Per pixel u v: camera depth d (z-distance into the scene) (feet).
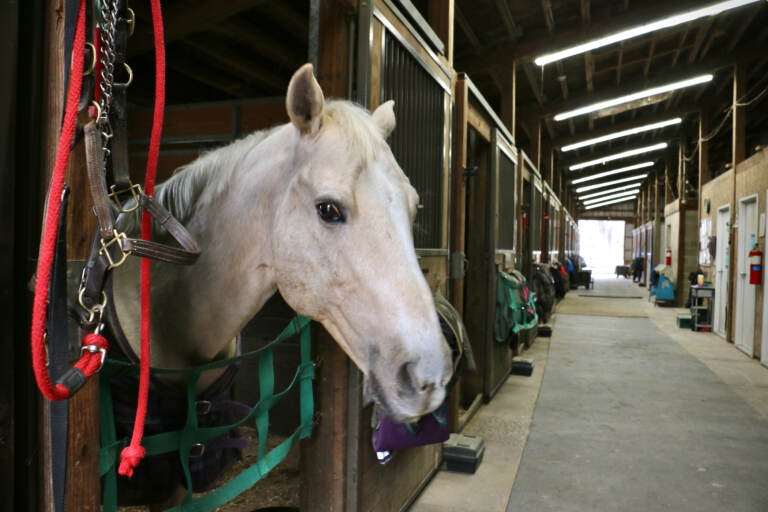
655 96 31.42
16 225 2.40
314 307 3.11
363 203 2.94
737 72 24.95
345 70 5.18
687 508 7.48
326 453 5.23
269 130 3.65
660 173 61.93
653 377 15.57
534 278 22.54
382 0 5.63
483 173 12.91
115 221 2.56
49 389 1.70
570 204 73.15
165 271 3.35
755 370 16.69
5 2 2.29
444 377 2.69
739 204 21.13
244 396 9.60
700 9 18.28
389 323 2.79
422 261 6.89
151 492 3.48
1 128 2.29
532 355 18.71
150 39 13.41
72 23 2.11
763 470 8.84
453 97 8.68
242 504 7.04
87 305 2.35
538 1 18.21
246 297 3.43
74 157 2.39
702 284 26.03
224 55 15.89
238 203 3.39
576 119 35.40
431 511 7.25
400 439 5.07
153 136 2.53
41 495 2.41
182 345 3.40
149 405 3.22
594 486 8.14
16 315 2.40
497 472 8.63
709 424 11.25
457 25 18.92
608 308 35.37
